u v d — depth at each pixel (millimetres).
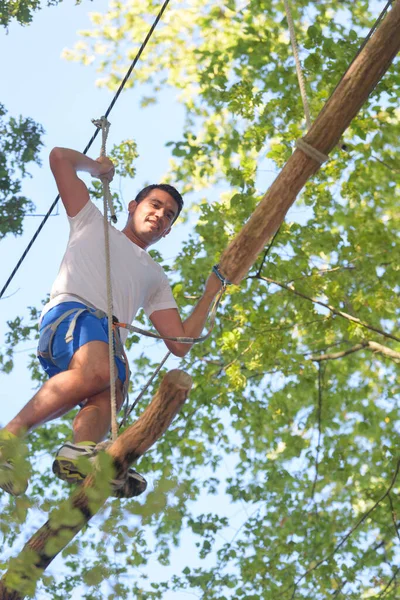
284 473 11539
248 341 10648
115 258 4555
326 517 11430
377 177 10781
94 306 4348
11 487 3332
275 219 4332
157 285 4848
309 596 10656
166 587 10297
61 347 4176
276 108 10523
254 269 10852
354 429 12086
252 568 10773
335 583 10609
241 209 10492
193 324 4770
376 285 10562
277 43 11047
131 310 4574
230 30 12047
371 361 12086
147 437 3266
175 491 3258
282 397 11391
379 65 4191
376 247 10453
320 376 11758
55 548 3307
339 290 10398
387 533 11055
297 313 10930
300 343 11859
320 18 11203
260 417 11516
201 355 11359
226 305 11133
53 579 3400
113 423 3688
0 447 3322
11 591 3367
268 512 11406
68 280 4418
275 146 10297
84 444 3660
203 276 10625
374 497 11164
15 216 9773
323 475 11492
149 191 5043
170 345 4770
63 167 4656
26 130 10156
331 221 10906
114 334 4281
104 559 3369
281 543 10984
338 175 10820
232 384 10273
